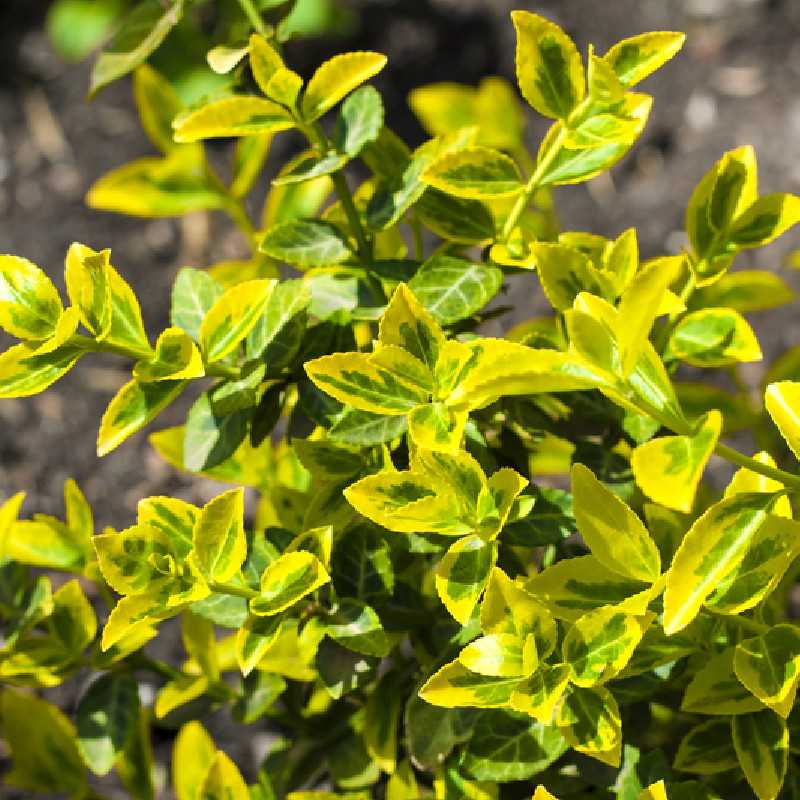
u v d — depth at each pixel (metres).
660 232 1.92
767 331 1.76
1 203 2.09
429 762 0.97
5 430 1.83
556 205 1.99
